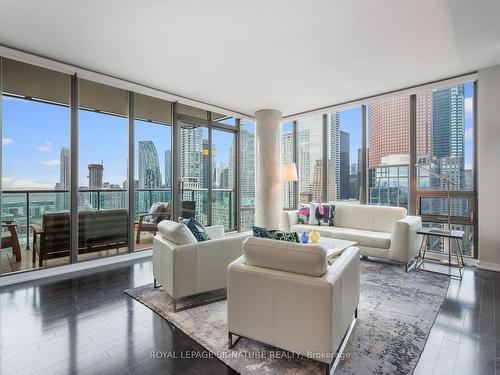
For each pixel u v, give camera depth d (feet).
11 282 9.86
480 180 11.55
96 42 9.48
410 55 10.37
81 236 11.98
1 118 9.95
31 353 5.81
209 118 17.29
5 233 10.23
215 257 8.32
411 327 6.79
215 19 8.16
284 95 14.88
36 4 7.47
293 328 5.21
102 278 10.44
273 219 17.10
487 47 9.75
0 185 9.91
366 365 5.36
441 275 10.68
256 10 7.75
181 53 10.25
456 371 5.24
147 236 14.57
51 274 10.79
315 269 5.13
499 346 6.02
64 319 7.25
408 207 14.05
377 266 11.85
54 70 11.07
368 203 15.48
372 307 7.90
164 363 5.51
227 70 11.74
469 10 7.68
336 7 7.60
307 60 10.79
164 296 8.69
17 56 9.91
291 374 5.16
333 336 4.99
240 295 5.77
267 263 5.60
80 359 5.63
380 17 8.03
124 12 7.84
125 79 12.69
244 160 19.72
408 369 5.25
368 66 11.32
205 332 6.60
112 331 6.68
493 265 11.23
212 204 17.65
